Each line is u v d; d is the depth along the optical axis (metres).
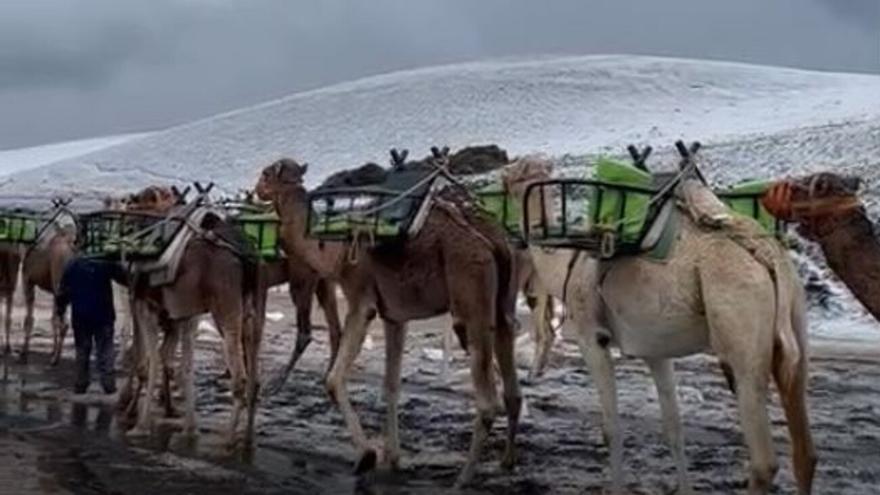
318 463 12.27
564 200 9.81
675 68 118.50
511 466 11.76
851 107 82.00
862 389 18.62
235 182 92.00
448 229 11.23
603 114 100.25
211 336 26.36
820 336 28.11
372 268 11.62
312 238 12.00
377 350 23.31
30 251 20.80
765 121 82.56
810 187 8.79
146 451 12.91
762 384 8.55
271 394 17.27
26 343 21.39
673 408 10.10
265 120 111.50
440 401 16.58
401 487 11.03
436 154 11.85
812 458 8.59
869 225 8.75
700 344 9.19
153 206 15.92
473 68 122.62
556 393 17.20
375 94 114.81
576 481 11.27
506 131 97.12
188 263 13.40
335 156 97.06
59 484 11.09
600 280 9.68
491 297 11.09
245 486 11.09
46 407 16.22
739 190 9.84
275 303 34.34
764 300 8.59
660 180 9.35
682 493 10.09
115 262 15.77
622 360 21.44
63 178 97.44
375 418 15.27
